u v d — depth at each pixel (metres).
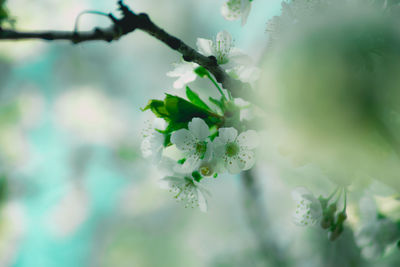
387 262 1.19
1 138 2.71
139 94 3.51
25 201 2.89
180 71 0.86
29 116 3.01
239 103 0.84
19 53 2.76
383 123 0.75
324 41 0.74
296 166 0.79
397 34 0.74
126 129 3.26
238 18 0.86
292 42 0.74
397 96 0.74
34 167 2.99
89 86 3.33
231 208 2.71
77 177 3.30
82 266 3.40
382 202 0.90
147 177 3.16
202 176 0.84
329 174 0.80
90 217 3.43
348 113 0.74
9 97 3.01
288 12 0.78
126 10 0.81
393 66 0.74
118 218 3.39
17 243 2.66
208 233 2.81
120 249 3.25
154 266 3.14
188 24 3.37
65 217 3.27
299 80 0.74
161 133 0.85
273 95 0.75
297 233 1.86
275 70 0.75
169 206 3.15
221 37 0.85
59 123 3.21
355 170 0.79
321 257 1.64
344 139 0.74
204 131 0.83
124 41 3.46
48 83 3.24
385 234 0.89
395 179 0.77
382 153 0.76
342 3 0.76
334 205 0.85
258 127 0.83
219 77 0.82
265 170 1.74
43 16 2.45
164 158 0.86
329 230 0.85
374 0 0.76
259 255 1.82
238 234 2.51
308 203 0.86
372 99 0.74
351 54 0.74
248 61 0.85
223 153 0.83
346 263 1.40
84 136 3.21
